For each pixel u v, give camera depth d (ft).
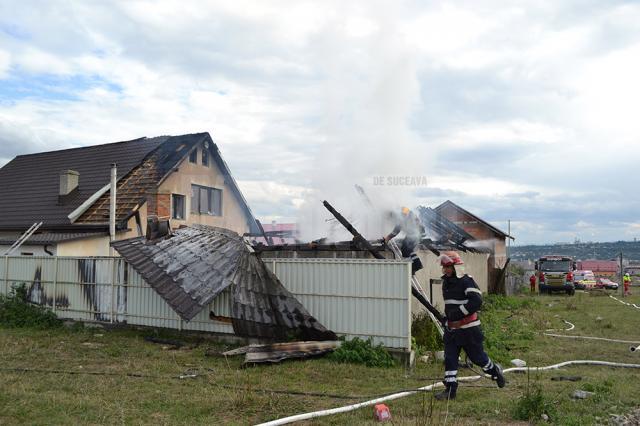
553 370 27.22
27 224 65.46
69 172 69.97
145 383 22.97
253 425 16.98
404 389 22.20
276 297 31.94
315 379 24.22
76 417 17.98
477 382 23.84
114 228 58.75
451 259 20.89
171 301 32.50
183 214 72.84
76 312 42.06
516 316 55.26
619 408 19.33
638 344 36.68
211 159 79.25
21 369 25.88
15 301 44.06
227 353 27.73
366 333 30.35
